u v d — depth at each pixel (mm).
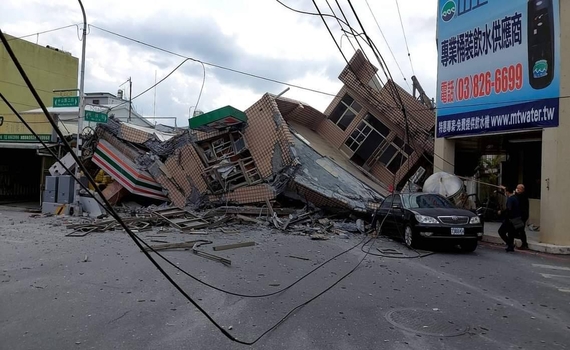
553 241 11953
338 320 5461
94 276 7480
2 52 28422
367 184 19141
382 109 20625
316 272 8289
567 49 11930
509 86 13383
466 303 6422
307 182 17000
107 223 13688
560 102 11984
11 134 22031
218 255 9656
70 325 5078
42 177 23156
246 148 17656
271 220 15344
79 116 17906
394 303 6312
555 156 12016
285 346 4570
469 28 14758
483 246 12641
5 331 4871
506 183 19125
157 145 19906
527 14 12820
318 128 23469
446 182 14883
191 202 18984
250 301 6203
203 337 4777
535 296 6957
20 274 7582
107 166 20484
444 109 15875
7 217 17109
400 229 12164
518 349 4660
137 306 5840
